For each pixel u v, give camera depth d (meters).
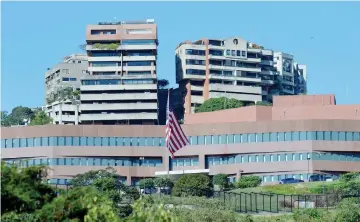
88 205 59.69
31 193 59.78
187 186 177.12
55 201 59.91
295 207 148.38
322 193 161.75
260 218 131.00
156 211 61.28
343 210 132.25
